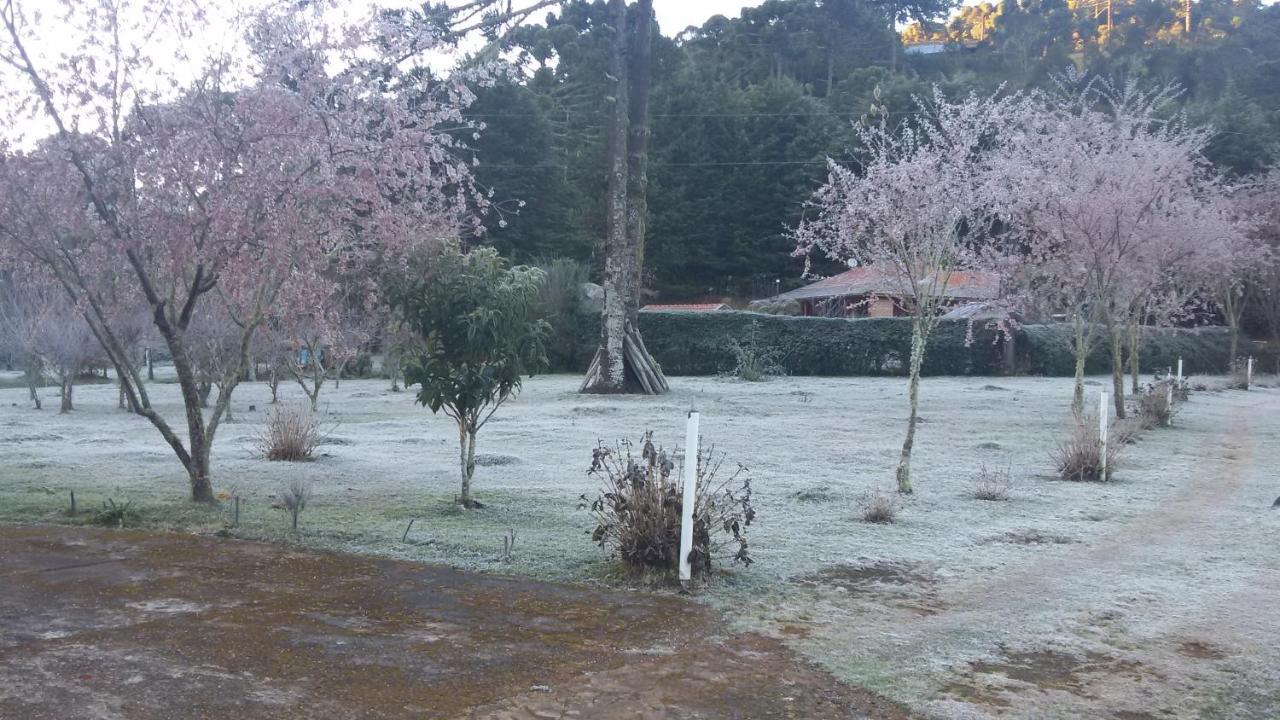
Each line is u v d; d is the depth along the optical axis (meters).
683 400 23.09
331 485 10.61
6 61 8.28
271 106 8.50
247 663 4.90
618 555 7.26
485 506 9.31
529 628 5.64
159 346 22.31
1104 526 8.76
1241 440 15.86
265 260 8.83
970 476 11.54
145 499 9.52
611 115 25.56
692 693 4.68
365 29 8.88
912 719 4.42
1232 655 5.30
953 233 11.09
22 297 20.69
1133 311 20.64
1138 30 73.06
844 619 5.93
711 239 53.19
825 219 12.70
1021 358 36.03
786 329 36.88
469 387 8.84
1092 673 5.03
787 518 8.94
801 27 64.19
